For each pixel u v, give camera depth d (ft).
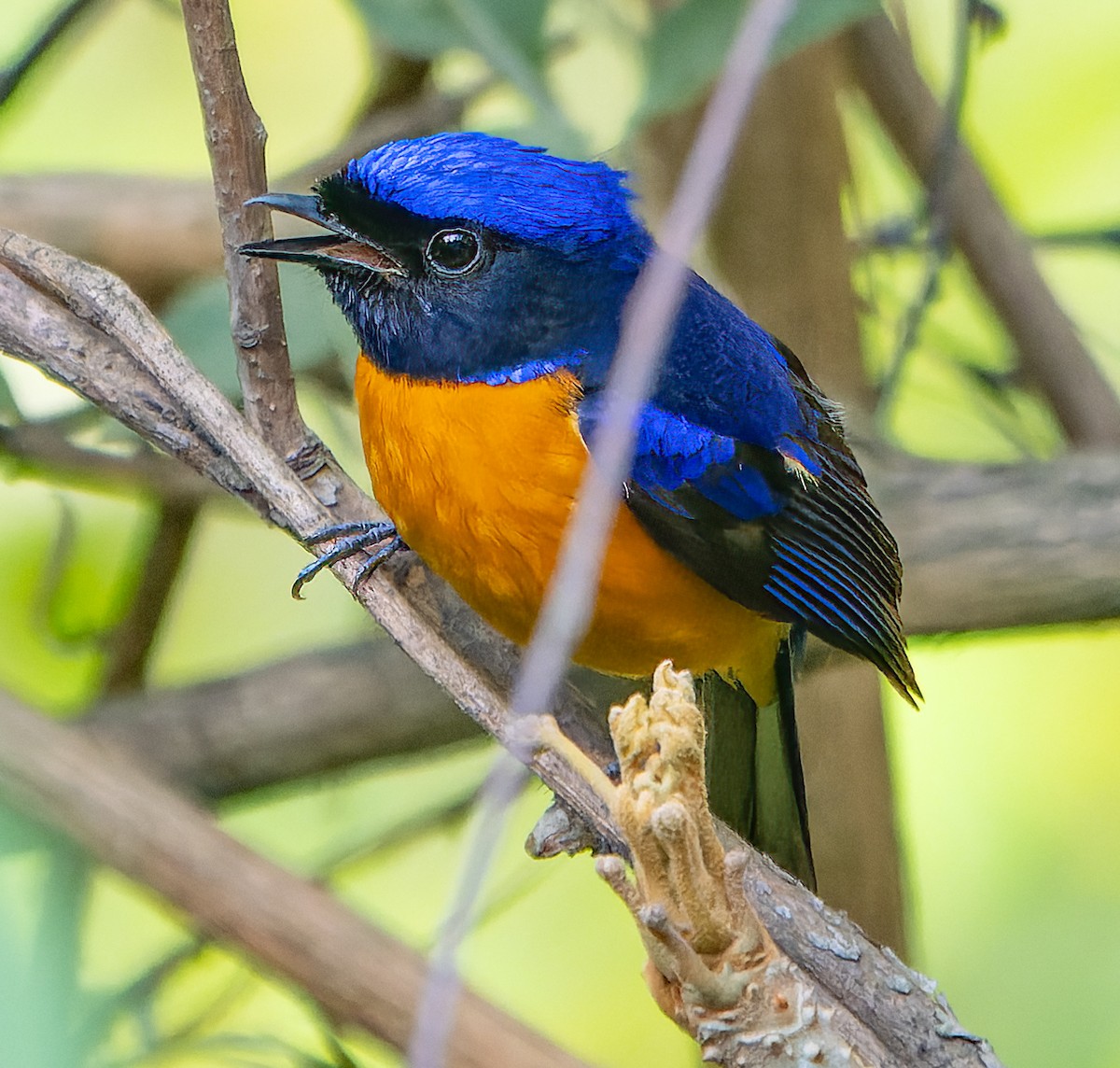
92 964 35.24
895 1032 23.97
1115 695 42.09
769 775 31.30
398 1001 20.89
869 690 35.73
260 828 39.75
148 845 21.21
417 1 32.68
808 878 30.78
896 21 40.29
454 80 45.91
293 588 26.68
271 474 25.48
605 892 40.42
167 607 36.47
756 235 37.27
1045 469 34.94
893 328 41.32
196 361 31.86
